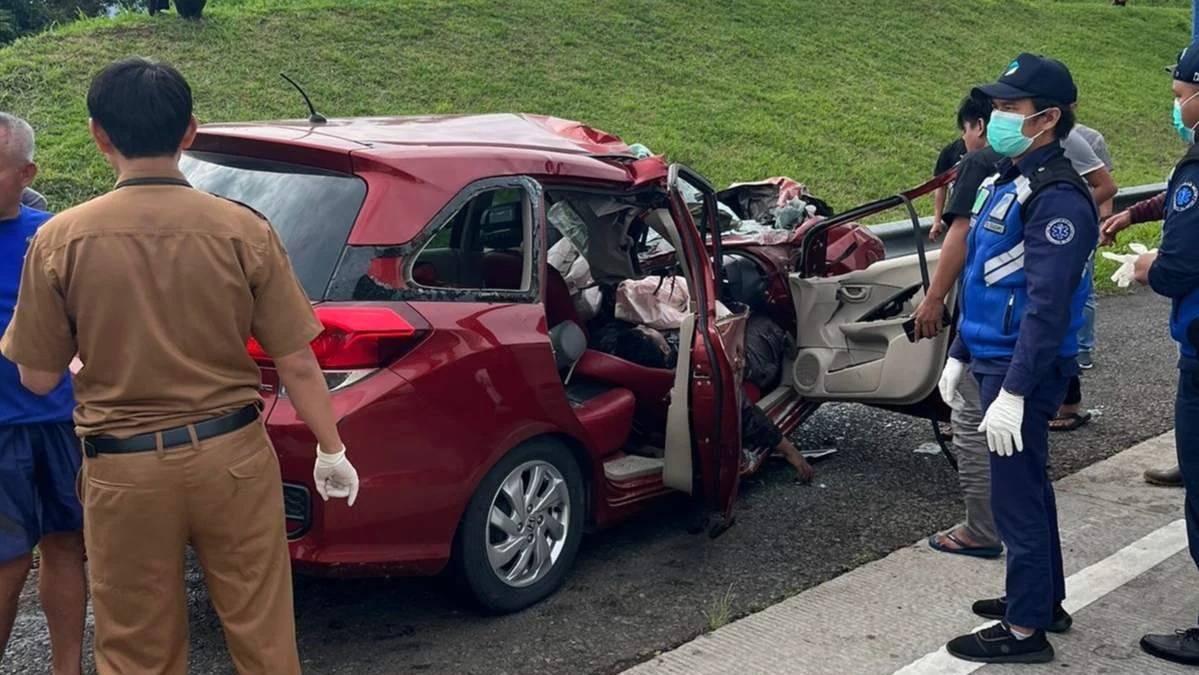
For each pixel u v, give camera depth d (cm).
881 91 1756
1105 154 636
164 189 267
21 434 326
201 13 1378
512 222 438
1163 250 365
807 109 1588
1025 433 366
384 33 1461
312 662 375
